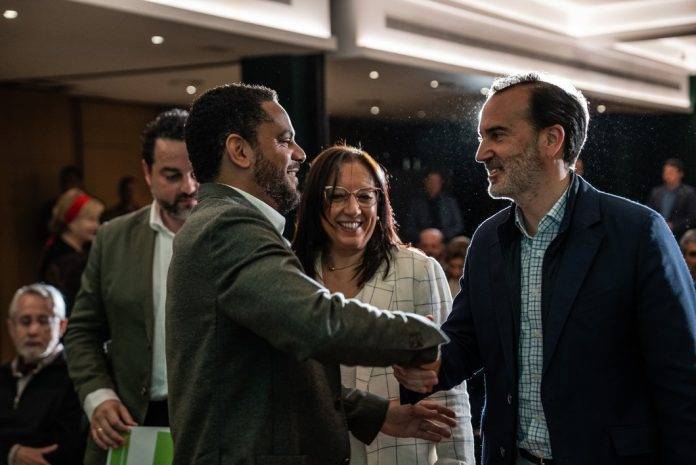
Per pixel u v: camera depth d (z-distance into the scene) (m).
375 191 3.00
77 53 6.31
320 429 2.18
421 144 4.96
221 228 2.11
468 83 4.79
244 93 2.29
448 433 2.69
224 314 2.10
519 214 2.58
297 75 6.10
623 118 3.82
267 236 2.10
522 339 2.54
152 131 3.21
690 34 3.71
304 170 5.86
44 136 7.52
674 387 2.33
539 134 2.48
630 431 2.39
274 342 2.02
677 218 3.65
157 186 3.19
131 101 7.39
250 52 6.19
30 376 4.61
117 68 6.84
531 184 2.50
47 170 7.51
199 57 6.42
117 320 3.24
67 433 4.56
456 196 4.70
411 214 4.79
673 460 2.34
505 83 2.56
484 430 2.65
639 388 2.43
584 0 3.97
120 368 3.23
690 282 2.43
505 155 2.50
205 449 2.11
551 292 2.47
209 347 2.11
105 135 7.47
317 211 3.02
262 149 2.27
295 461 2.11
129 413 3.18
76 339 3.30
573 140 2.50
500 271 2.58
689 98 3.67
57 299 4.71
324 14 5.87
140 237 3.28
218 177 2.29
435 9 4.96
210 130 2.28
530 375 2.52
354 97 5.66
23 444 4.53
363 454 2.93
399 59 5.25
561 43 4.09
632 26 3.87
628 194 3.77
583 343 2.40
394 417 2.65
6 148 7.52
